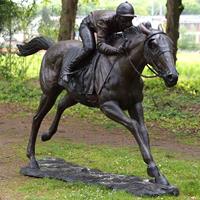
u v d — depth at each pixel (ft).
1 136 43.86
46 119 52.47
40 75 31.19
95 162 34.78
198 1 191.21
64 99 30.71
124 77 26.61
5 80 74.54
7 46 77.92
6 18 76.95
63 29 71.51
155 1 181.98
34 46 31.91
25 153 36.96
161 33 25.20
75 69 28.73
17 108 58.75
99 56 27.81
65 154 37.09
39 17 86.22
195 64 103.04
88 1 102.01
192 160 36.78
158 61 24.80
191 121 53.47
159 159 36.29
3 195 26.66
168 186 26.22
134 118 27.22
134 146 41.27
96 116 54.80
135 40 26.14
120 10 26.58
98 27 27.30
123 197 25.34
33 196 26.13
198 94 68.54
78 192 26.40
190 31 152.76
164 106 59.88
